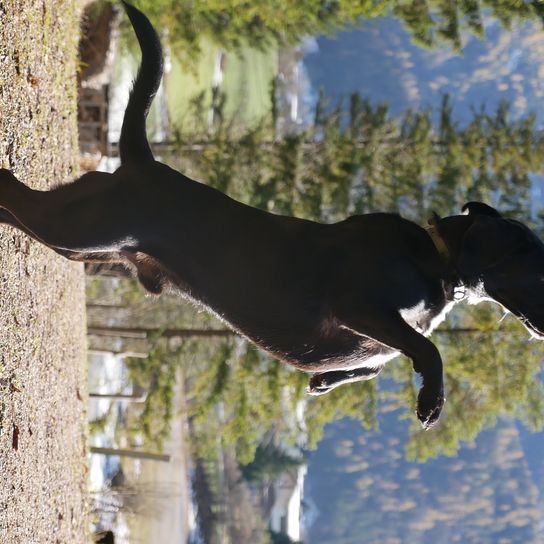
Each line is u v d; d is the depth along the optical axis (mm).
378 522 49250
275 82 19938
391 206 17703
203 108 20750
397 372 17141
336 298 4180
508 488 45000
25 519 5551
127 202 4445
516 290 4066
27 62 6391
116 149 18516
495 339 17109
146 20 4684
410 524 47188
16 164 5773
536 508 44594
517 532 43281
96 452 17328
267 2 18266
